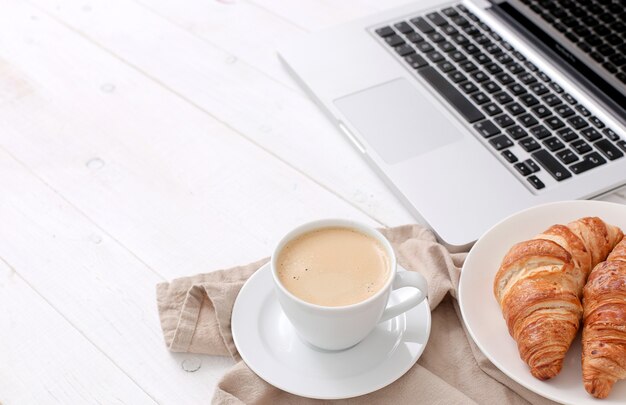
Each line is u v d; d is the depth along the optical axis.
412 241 0.76
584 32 1.00
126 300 0.73
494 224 0.77
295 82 1.00
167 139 0.91
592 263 0.68
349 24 1.05
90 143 0.91
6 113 0.95
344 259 0.65
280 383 0.63
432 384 0.64
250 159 0.89
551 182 0.81
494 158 0.84
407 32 1.03
